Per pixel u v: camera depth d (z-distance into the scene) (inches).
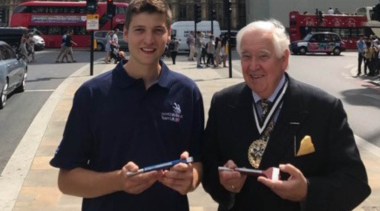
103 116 93.7
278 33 94.1
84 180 90.0
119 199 92.6
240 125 96.0
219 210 102.3
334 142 91.0
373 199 204.5
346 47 1740.9
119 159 93.1
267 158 91.3
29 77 724.0
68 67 918.4
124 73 97.0
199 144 102.0
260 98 96.3
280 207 91.1
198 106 102.0
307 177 89.5
